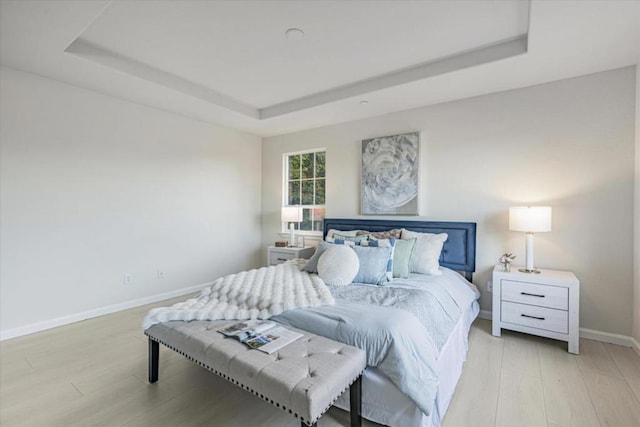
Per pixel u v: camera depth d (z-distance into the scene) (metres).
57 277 2.93
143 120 3.56
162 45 2.44
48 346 2.51
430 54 2.57
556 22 1.94
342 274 2.50
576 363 2.25
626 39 2.12
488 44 2.41
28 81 2.73
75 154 3.04
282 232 4.85
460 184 3.28
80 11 1.85
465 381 2.03
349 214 4.09
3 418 1.67
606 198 2.60
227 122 4.19
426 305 2.03
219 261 4.45
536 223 2.58
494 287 2.72
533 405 1.78
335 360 1.44
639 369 2.15
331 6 1.95
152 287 3.69
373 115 3.82
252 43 2.40
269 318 1.94
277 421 1.66
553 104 2.81
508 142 3.03
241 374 1.42
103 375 2.09
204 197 4.24
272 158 4.96
